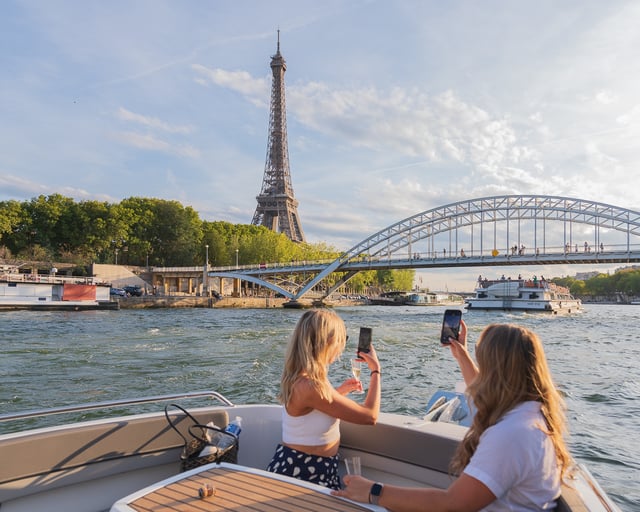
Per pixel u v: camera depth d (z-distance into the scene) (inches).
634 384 583.8
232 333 1157.1
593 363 762.2
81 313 1868.8
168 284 3245.6
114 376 590.6
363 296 5007.4
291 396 110.1
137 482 131.6
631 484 285.1
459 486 72.5
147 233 3368.6
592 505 83.3
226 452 130.6
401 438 131.3
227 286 3440.0
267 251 3570.4
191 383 558.3
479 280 2596.0
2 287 1829.5
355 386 130.8
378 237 2716.5
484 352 80.3
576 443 357.7
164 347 872.3
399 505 78.5
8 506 112.0
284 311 2496.3
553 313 2356.1
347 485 86.1
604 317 2281.0
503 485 70.8
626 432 386.3
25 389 511.8
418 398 500.4
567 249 2197.3
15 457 112.2
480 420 79.7
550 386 77.4
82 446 121.7
